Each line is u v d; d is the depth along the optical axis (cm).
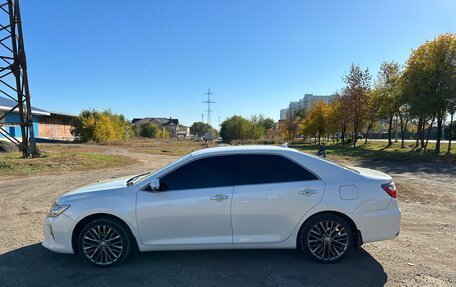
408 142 4391
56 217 408
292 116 6694
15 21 1677
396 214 408
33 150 1741
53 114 4944
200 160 418
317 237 409
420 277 371
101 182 481
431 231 543
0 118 1706
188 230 403
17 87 1712
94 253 405
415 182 1076
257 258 428
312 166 416
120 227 403
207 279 371
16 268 403
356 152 2642
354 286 351
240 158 419
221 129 6575
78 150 2716
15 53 1694
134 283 362
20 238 517
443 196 840
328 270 391
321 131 4909
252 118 6231
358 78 3434
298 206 402
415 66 2470
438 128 2386
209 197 399
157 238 405
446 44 2273
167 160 2045
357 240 409
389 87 3350
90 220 412
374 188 409
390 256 433
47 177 1246
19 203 781
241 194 400
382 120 3794
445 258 427
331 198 402
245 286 354
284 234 405
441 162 1784
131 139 6200
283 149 427
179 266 406
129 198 405
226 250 456
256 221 402
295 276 375
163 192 405
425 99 2403
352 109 3459
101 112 4947
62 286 356
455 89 2209
